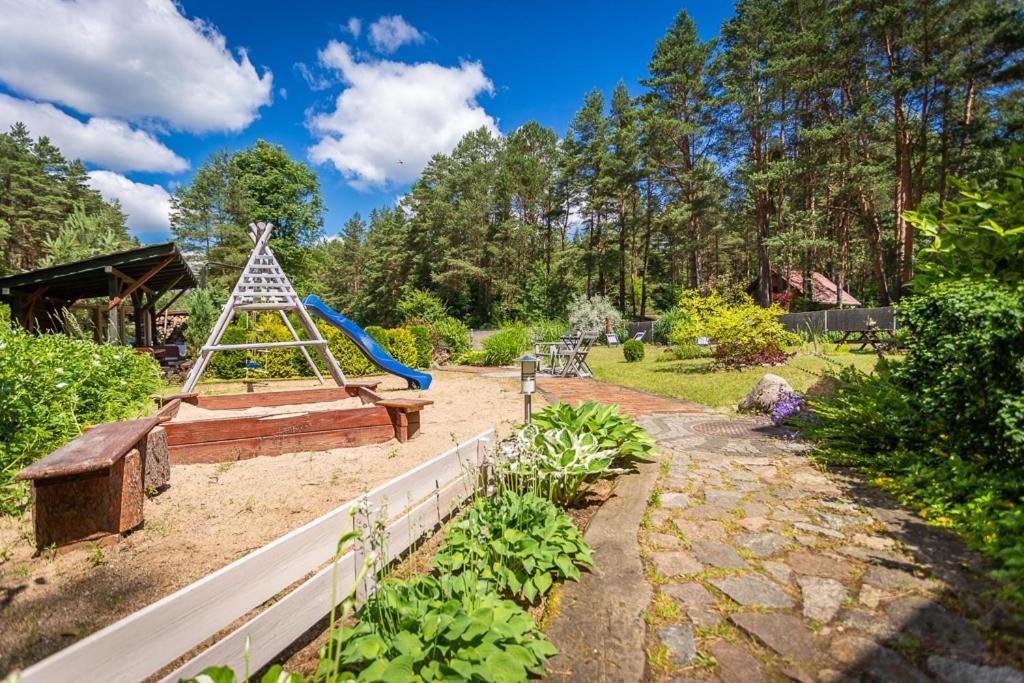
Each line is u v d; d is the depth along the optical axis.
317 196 35.19
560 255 40.91
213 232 34.00
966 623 1.72
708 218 32.78
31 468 2.21
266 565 1.57
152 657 1.21
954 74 18.95
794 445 4.51
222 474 3.88
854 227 31.00
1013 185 3.45
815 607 1.92
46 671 0.97
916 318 3.29
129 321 20.88
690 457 4.21
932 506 2.69
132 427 3.10
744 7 27.34
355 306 53.78
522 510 2.44
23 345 4.46
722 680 1.56
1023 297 2.69
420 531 2.44
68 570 2.37
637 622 1.89
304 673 1.64
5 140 37.09
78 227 16.42
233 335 11.90
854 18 22.70
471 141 42.94
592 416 4.06
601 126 36.16
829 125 23.45
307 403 6.42
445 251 39.44
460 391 9.18
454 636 1.44
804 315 21.59
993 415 2.84
